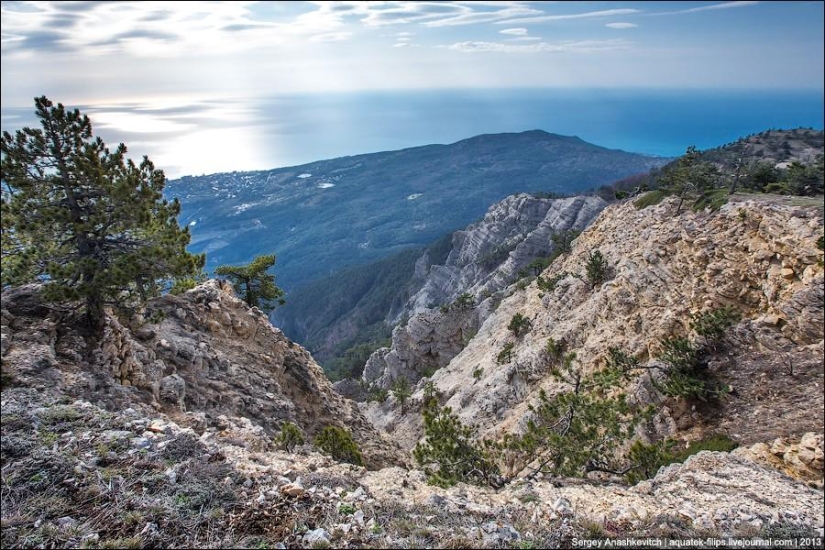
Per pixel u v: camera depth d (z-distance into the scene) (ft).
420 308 579.89
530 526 35.60
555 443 61.41
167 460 37.22
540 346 178.91
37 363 47.29
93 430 39.68
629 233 220.23
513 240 529.86
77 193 55.06
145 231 60.75
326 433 64.08
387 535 32.01
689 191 205.57
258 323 95.35
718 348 107.65
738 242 126.93
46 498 30.73
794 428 76.64
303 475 39.73
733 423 86.53
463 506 38.04
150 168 62.85
